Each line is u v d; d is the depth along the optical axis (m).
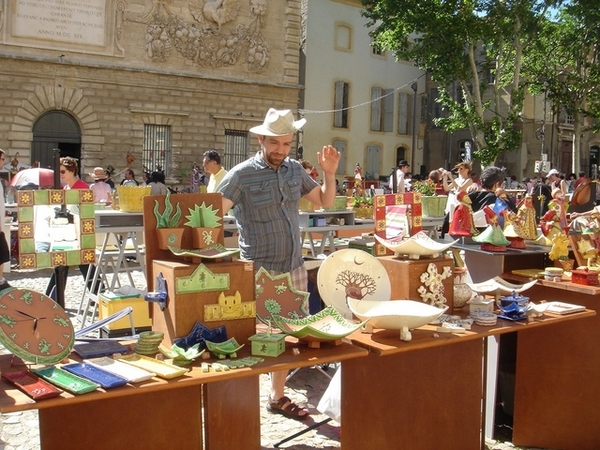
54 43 25.31
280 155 4.24
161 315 3.35
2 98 24.64
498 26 24.94
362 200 10.69
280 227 4.33
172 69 27.62
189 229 3.53
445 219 7.87
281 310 3.80
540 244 5.21
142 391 2.71
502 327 3.89
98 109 26.34
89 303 7.41
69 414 3.00
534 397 4.61
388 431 3.87
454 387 4.06
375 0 25.28
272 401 4.85
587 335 4.63
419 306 3.66
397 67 39.72
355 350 3.33
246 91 29.47
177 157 28.17
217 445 3.32
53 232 3.81
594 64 29.38
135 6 26.70
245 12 29.20
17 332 2.80
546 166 31.50
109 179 18.77
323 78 36.19
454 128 26.69
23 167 22.67
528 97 38.47
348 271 4.06
